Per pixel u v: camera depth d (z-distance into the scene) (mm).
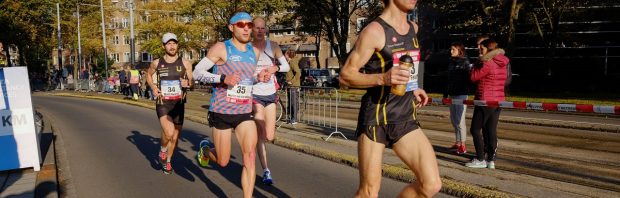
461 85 7102
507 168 6293
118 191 5562
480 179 5430
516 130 10461
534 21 29266
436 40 44781
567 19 30719
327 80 37125
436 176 3016
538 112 14445
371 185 3205
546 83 27797
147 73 6566
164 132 6371
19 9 37656
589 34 36594
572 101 17688
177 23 41656
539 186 5074
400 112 3121
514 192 4777
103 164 7117
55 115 15383
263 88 5840
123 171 6621
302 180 5918
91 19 44656
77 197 5332
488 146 6113
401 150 3146
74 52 48250
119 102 22297
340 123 11914
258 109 5809
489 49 6039
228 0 35156
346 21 30188
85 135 10297
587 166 6488
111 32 47156
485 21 27734
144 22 43750
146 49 43625
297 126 11258
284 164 6891
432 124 11617
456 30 37031
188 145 8812
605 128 10211
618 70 36281
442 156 7156
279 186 5641
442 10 31109
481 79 6090
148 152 8125
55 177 6062
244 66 4488
